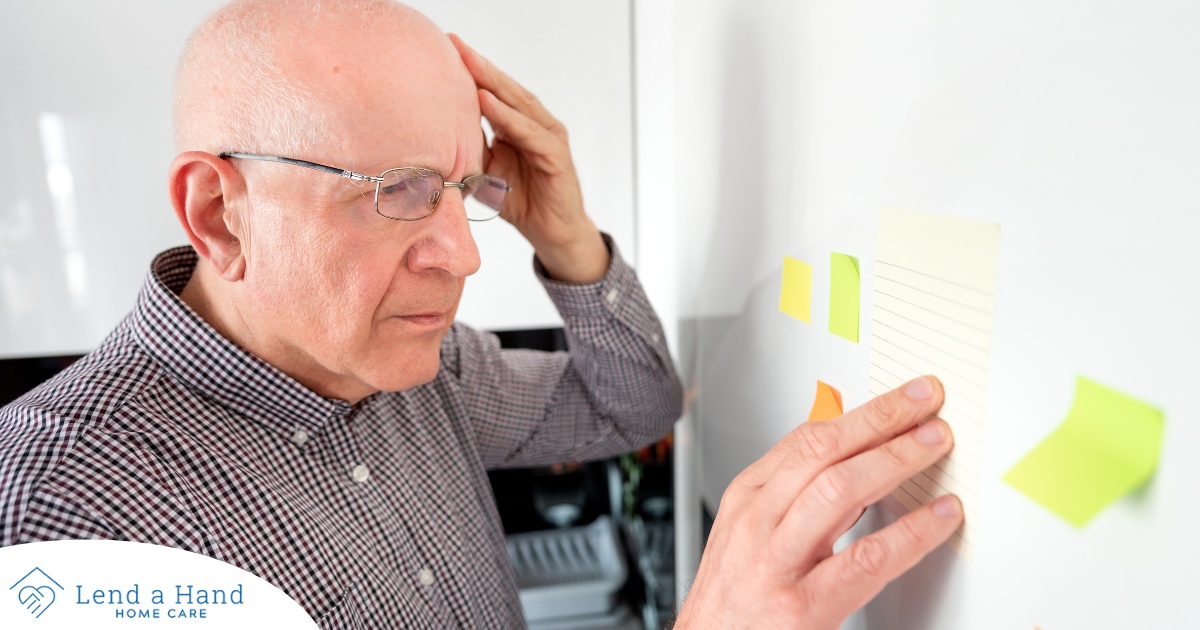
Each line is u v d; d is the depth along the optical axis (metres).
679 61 0.94
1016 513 0.41
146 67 1.04
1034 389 0.39
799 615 0.48
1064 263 0.36
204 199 0.61
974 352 0.44
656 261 1.14
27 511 0.60
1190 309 0.30
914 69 0.47
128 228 1.09
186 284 0.76
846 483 0.46
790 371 0.70
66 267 1.09
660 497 1.26
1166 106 0.30
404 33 0.60
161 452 0.65
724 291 0.86
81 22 1.01
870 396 0.56
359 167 0.58
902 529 0.47
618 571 1.47
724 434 0.91
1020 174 0.39
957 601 0.48
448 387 0.92
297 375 0.71
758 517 0.51
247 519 0.67
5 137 1.04
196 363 0.68
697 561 1.06
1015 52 0.38
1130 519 0.34
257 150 0.58
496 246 1.18
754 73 0.72
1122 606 0.35
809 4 0.60
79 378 0.67
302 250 0.60
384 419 0.81
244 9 0.59
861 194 0.55
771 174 0.70
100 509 0.61
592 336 0.94
